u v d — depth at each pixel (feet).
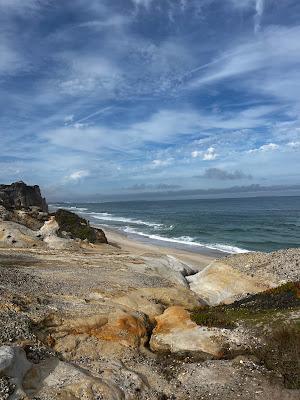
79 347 42.42
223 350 43.09
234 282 72.38
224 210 425.28
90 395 33.09
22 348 37.24
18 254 83.61
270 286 68.03
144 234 199.31
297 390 35.96
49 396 32.12
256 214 346.13
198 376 39.06
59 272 67.67
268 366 40.04
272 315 47.47
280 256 77.15
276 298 56.75
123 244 147.54
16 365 33.65
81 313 46.78
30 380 33.94
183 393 36.76
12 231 106.63
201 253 138.10
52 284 58.54
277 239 182.09
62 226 125.39
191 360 42.75
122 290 59.67
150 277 72.38
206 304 65.67
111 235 182.39
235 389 36.60
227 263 78.54
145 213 408.46
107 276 68.49
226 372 39.29
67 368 36.63
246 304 56.39
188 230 218.79
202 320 48.39
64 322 44.42
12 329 40.11
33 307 46.29
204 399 35.68
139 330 46.96
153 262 85.56
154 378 39.32
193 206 566.36
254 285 69.77
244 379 38.01
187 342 44.42
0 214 126.62
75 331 43.96
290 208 428.56
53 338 42.32
